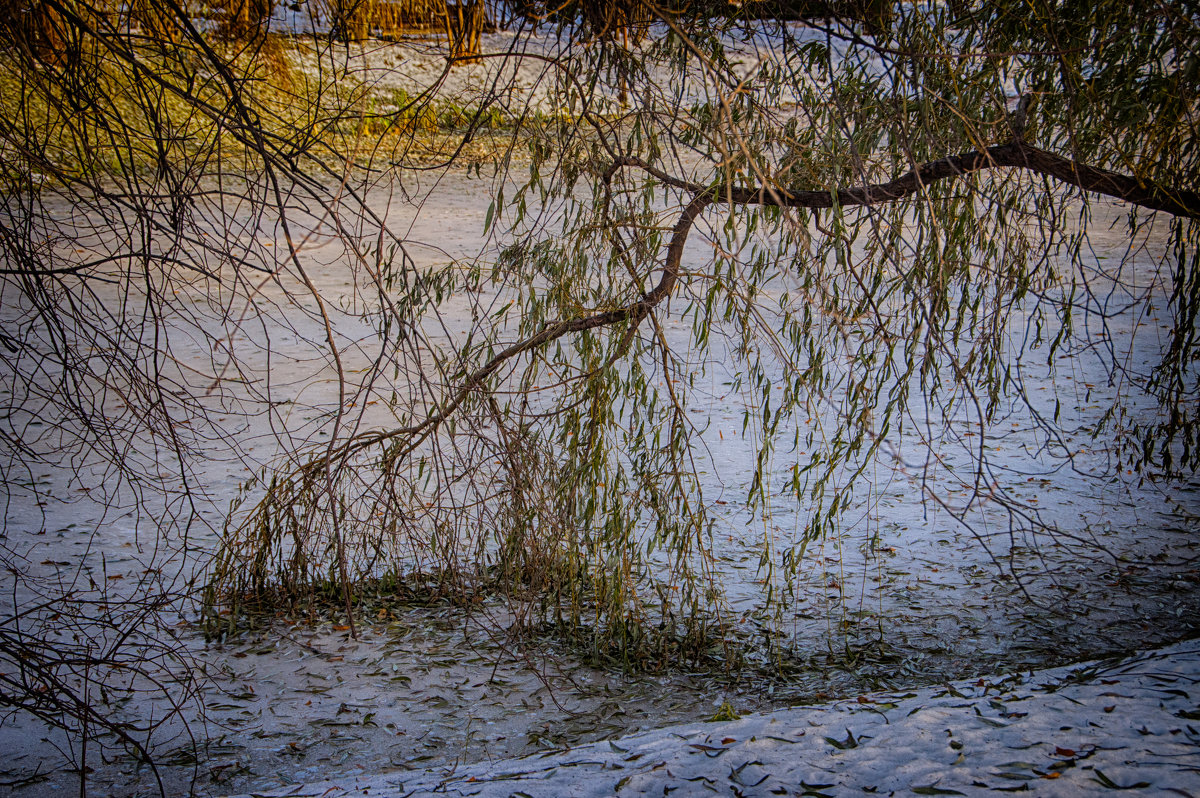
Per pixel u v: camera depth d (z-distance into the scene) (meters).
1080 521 6.46
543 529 4.50
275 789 3.63
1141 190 3.83
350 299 11.63
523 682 4.64
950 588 5.63
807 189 4.17
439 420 4.42
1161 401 5.18
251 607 5.37
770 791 2.80
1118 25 3.72
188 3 3.26
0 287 3.06
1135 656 3.84
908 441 7.96
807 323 4.19
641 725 4.20
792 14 3.38
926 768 2.80
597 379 4.42
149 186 2.95
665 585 5.52
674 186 4.17
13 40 2.69
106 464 7.26
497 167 4.06
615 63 3.50
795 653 4.92
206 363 9.61
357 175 12.31
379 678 4.67
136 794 3.69
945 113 3.88
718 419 8.53
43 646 2.95
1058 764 2.69
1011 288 4.36
